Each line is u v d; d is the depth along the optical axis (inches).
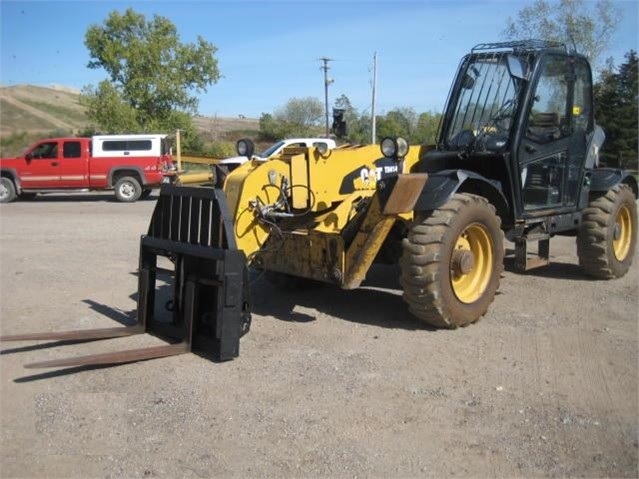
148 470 138.3
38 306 269.7
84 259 375.9
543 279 309.4
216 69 1423.5
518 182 253.1
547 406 166.7
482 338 219.6
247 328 205.9
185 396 173.6
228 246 193.6
